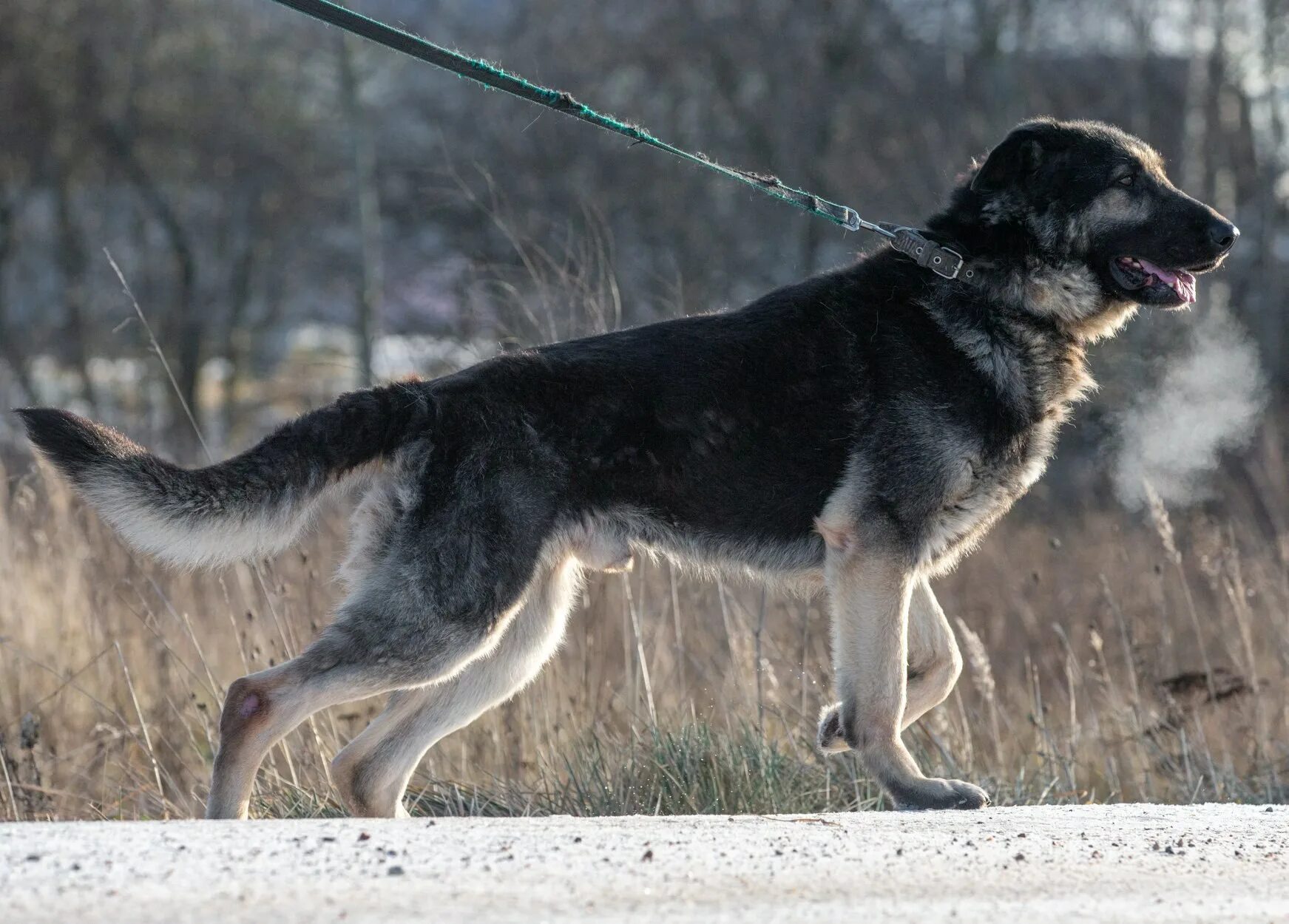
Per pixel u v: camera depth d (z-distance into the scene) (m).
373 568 7.71
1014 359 8.48
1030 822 6.83
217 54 45.12
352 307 43.44
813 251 33.66
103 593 12.05
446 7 40.91
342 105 41.62
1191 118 30.88
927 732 10.00
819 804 9.30
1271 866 5.93
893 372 8.29
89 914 4.55
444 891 4.96
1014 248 8.55
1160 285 8.70
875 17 35.69
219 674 11.63
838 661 8.12
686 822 6.58
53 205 46.28
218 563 7.72
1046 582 15.59
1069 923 4.90
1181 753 10.96
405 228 42.12
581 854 5.59
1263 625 13.95
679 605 11.86
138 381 38.03
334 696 7.47
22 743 9.66
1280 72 33.44
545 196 33.88
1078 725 11.27
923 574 8.43
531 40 37.97
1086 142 8.60
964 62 35.19
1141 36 32.31
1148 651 13.20
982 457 8.32
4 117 43.19
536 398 7.90
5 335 42.38
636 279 32.44
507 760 10.11
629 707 10.29
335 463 7.72
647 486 8.10
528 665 8.40
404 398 7.85
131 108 44.56
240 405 45.56
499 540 7.73
